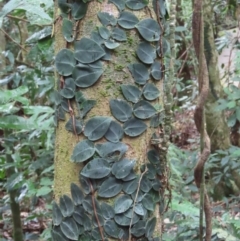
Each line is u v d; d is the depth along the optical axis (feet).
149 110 3.56
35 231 10.66
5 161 8.43
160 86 3.70
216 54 12.44
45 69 7.72
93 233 3.46
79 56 3.45
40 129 6.18
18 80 7.80
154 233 3.72
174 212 6.42
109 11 3.45
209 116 12.89
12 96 5.32
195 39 3.78
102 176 3.42
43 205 10.41
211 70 12.48
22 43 9.44
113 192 3.44
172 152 7.44
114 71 3.46
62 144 3.61
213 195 12.00
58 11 3.64
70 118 3.51
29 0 4.35
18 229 8.87
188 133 17.83
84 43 3.44
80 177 3.49
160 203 3.78
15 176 7.51
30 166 7.75
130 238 3.49
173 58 4.03
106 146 3.43
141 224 3.52
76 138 3.50
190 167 8.57
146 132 3.57
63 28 3.50
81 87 3.46
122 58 3.47
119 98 3.47
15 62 9.27
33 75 7.86
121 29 3.46
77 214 3.52
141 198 3.53
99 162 3.42
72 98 3.50
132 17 3.48
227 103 9.36
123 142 3.48
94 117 3.45
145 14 3.55
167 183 3.85
